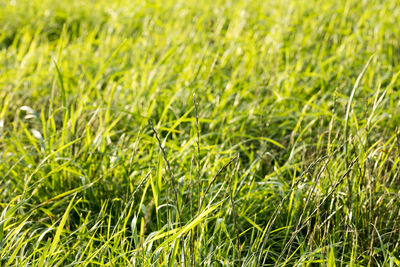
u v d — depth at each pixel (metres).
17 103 4.66
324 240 2.44
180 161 3.38
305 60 5.46
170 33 6.48
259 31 6.35
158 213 2.62
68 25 8.17
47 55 5.86
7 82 5.09
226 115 4.07
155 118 4.33
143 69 5.16
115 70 5.36
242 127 3.97
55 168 3.12
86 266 2.51
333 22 6.35
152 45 6.14
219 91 4.64
